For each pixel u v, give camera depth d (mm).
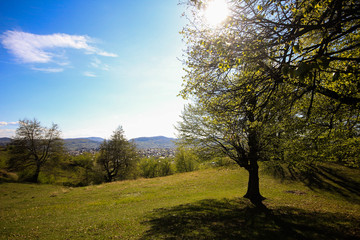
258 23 4801
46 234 10555
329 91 5879
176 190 25000
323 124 10562
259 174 28703
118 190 27422
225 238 8711
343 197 17891
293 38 4438
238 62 5582
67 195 26109
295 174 26453
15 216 15672
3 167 48344
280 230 9664
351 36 6484
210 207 14945
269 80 5688
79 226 11742
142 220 12328
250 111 6469
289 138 13602
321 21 4152
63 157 49875
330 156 12992
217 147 16953
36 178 45594
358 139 10344
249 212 13266
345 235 8891
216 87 7008
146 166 68875
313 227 10055
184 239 8703
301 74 2781
